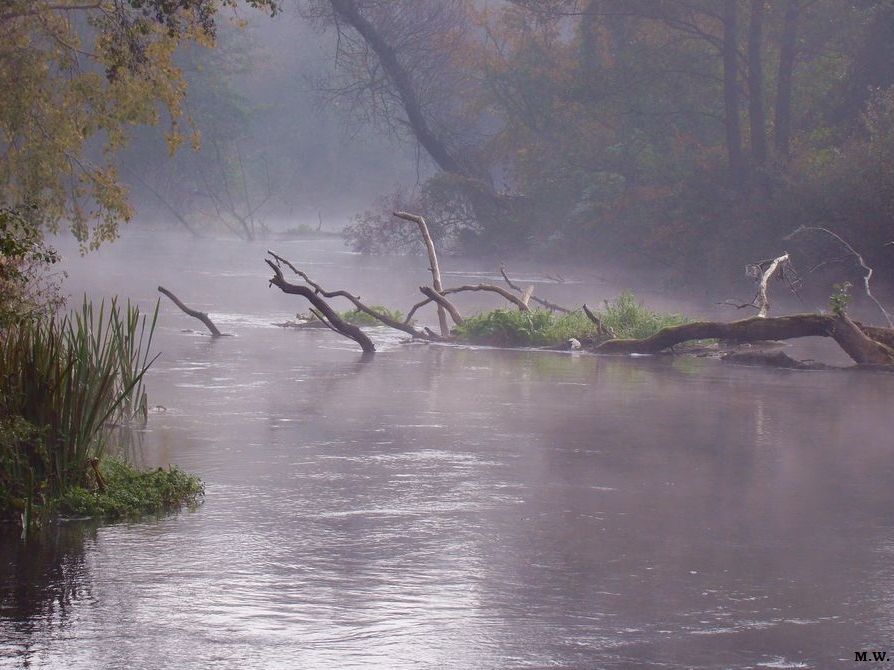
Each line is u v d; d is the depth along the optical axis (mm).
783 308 42812
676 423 15852
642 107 65812
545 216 70125
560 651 6957
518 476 12031
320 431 14727
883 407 17625
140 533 9562
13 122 32344
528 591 8102
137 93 31734
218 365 22172
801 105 61156
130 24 31766
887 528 9961
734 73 55156
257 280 51375
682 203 55500
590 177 67625
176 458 12750
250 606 7699
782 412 17016
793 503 10914
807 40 59750
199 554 8930
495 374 21656
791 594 8078
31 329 11336
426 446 13766
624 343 26297
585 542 9414
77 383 10781
